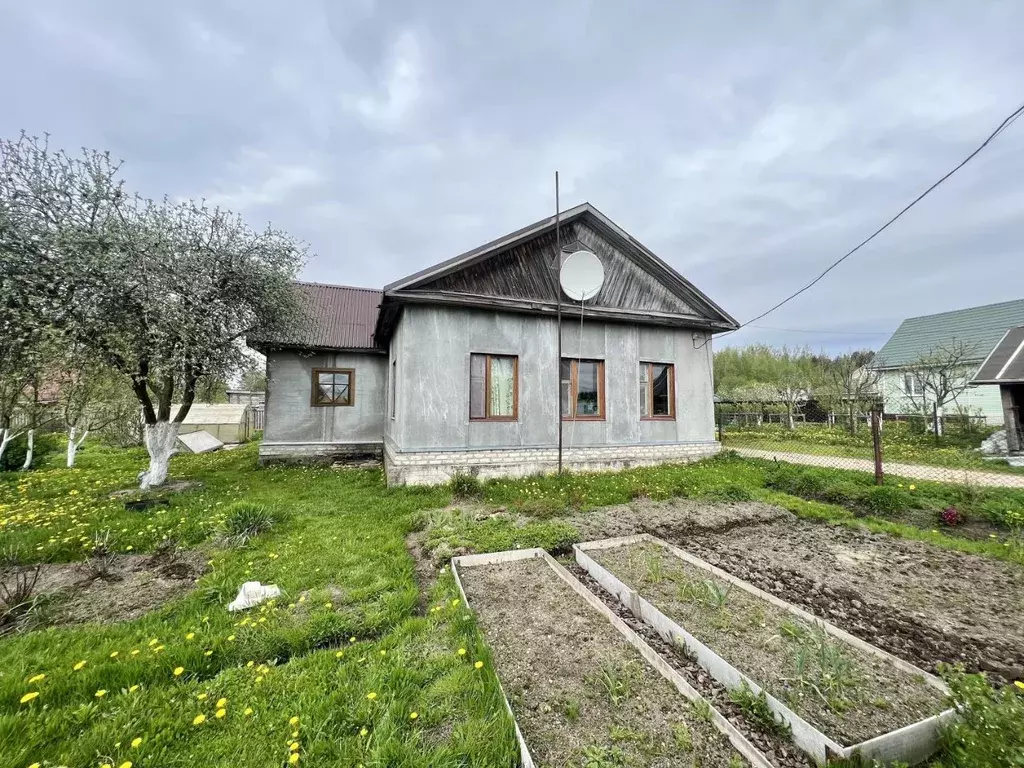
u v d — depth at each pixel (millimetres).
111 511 5621
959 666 2051
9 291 5762
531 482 7309
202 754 1858
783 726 1987
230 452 13359
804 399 20438
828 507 5867
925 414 14359
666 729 2025
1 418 9023
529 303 8023
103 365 6621
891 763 1802
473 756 1852
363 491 7070
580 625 2969
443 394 7441
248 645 2646
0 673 2367
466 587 3555
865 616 3076
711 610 3068
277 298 8008
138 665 2422
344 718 2064
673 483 7160
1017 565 3994
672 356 9422
